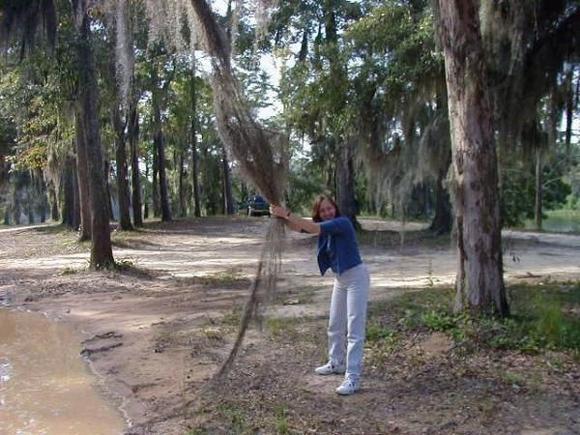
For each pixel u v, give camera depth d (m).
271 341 7.20
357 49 18.70
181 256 19.47
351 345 5.38
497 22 9.29
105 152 30.81
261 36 6.68
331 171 29.09
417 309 8.05
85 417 5.33
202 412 5.11
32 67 15.91
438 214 23.05
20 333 8.88
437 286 10.70
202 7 5.66
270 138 5.36
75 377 6.55
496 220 7.13
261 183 5.32
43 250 22.45
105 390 6.05
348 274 5.42
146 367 6.62
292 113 20.56
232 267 16.02
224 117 5.32
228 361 5.79
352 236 5.48
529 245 19.89
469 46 7.04
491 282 7.11
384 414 4.86
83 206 23.52
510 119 10.18
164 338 7.71
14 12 14.74
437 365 5.90
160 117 31.66
